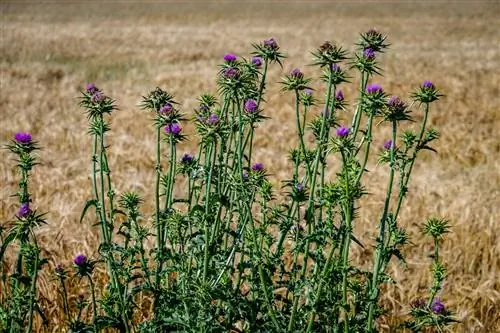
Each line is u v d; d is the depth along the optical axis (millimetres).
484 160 14578
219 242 4328
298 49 38062
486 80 26062
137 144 14469
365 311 4391
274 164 12586
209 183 3855
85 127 16719
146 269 4316
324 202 3879
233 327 3871
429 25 59188
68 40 41031
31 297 3836
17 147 4512
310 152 4547
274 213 4469
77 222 8688
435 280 4555
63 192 10461
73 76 26625
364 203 9969
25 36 41969
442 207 9859
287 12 75125
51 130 16016
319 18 67375
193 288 3887
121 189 10281
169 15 68000
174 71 28750
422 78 25703
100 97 4422
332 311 3766
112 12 69938
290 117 18594
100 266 6801
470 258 8188
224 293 3762
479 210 10062
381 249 3988
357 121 4215
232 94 4297
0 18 57031
